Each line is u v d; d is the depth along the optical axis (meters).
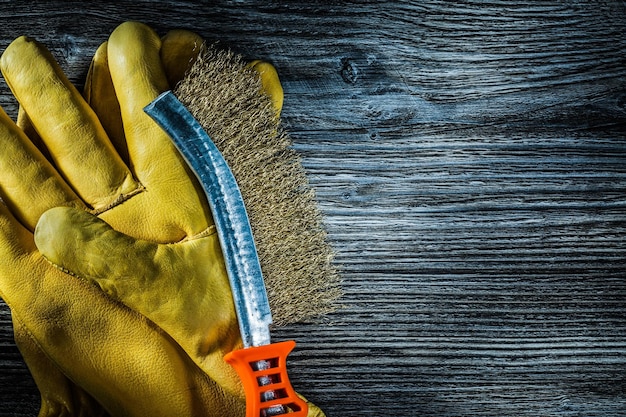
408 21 1.10
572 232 1.12
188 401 0.92
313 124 1.08
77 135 0.90
